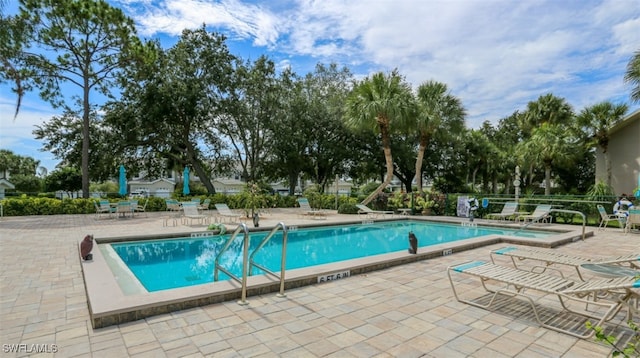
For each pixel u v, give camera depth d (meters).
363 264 4.95
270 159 23.80
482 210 13.35
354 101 14.98
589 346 2.68
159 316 3.20
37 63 15.07
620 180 15.61
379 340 2.76
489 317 3.27
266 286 3.93
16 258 5.72
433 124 15.45
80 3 14.80
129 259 6.64
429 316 3.28
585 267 3.58
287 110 22.06
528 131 21.39
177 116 19.98
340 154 22.88
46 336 2.78
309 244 8.74
